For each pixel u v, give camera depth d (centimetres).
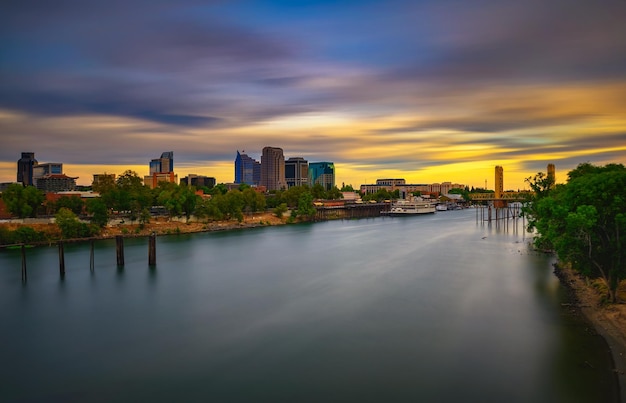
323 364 5103
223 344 5750
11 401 4416
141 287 8838
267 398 4369
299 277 9688
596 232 6775
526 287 8375
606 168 9681
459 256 12281
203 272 10325
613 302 6631
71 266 11019
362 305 7375
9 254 12744
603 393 4300
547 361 5022
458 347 5506
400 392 4438
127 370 5044
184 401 4341
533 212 12088
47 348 5709
